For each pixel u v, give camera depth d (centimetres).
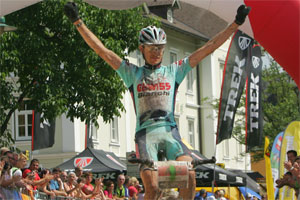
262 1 797
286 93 3166
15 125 2662
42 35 1559
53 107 1520
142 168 552
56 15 1534
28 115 2656
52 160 2673
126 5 805
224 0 807
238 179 1822
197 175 1706
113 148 2945
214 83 3853
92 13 1577
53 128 1563
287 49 816
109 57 600
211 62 3834
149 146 576
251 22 816
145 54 597
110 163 1636
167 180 543
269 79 3164
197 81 3825
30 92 1554
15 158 895
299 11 793
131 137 3092
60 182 1121
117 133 2988
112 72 1573
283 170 1176
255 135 1586
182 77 603
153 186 541
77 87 1580
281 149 1181
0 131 1475
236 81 1430
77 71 1548
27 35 1484
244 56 1442
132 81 597
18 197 759
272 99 3369
